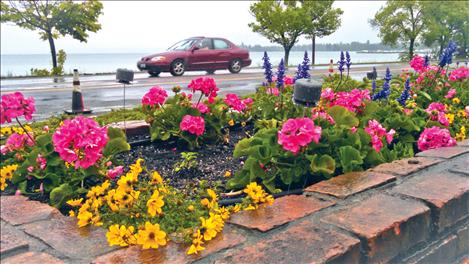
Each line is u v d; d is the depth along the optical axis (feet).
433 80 17.48
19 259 5.51
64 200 8.27
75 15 72.33
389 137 10.58
